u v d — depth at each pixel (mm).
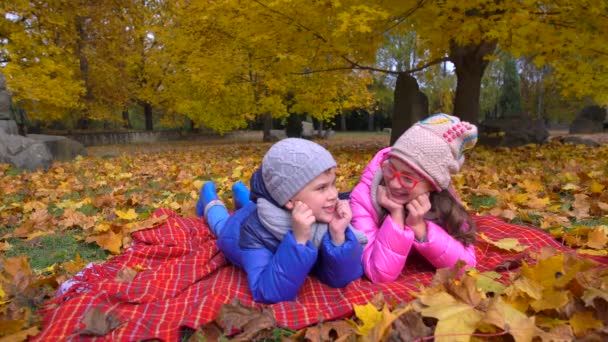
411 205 2338
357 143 17703
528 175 5938
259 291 2223
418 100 11000
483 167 6988
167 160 10328
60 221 4105
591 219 3711
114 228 3627
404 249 2338
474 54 10500
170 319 2100
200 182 5930
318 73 11781
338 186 5723
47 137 11336
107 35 19984
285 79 10945
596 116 24656
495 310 1677
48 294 2496
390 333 1702
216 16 9758
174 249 3127
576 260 2234
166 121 25578
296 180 2156
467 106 10820
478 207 4301
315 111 16875
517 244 2830
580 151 9734
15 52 14352
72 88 14859
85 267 2836
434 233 2371
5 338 1880
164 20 20688
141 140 24266
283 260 2143
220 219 3373
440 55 10625
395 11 8188
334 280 2340
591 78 9492
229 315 1970
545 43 7883
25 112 19953
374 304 2062
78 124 28656
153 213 4199
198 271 2689
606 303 1819
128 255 3053
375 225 2592
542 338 1585
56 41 18188
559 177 5688
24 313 2088
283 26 8719
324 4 8172
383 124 41750
